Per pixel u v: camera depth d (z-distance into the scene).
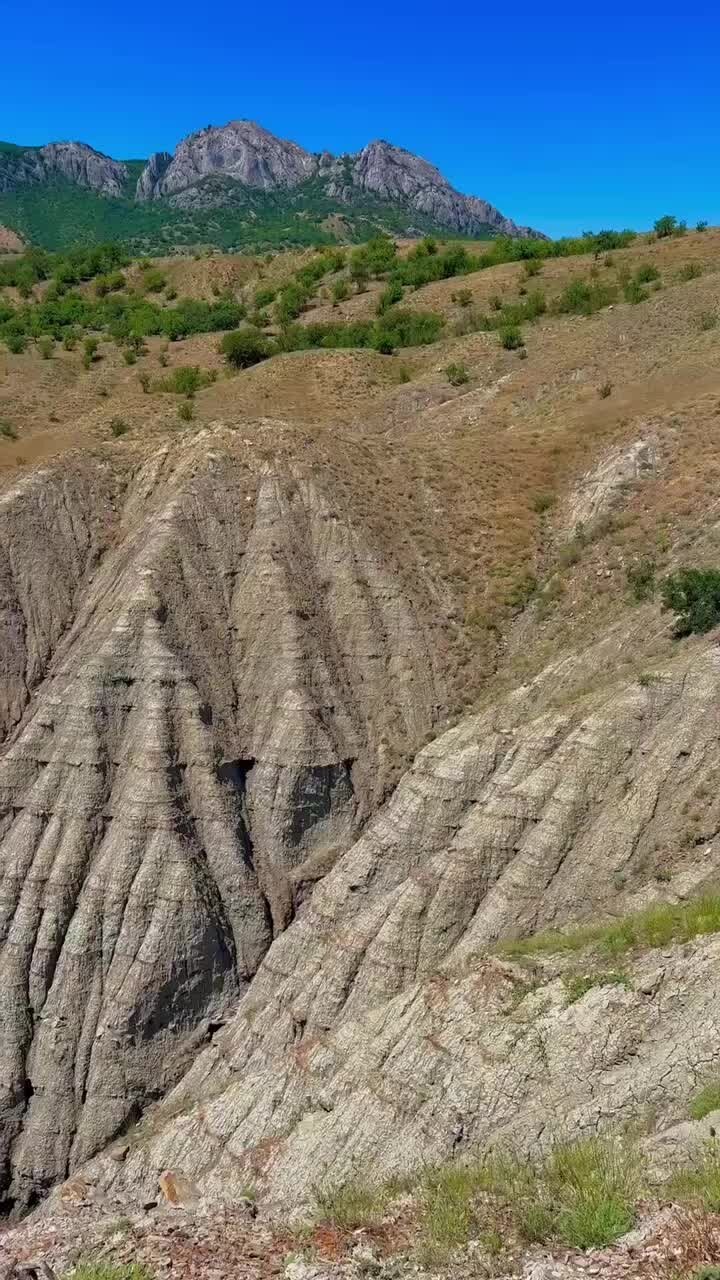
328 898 27.06
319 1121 19.20
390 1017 20.30
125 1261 11.82
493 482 40.03
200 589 34.34
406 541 37.25
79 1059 27.58
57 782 30.72
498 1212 11.66
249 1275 11.15
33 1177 26.83
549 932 21.02
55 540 37.41
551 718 26.27
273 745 31.45
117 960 28.06
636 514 35.41
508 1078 16.59
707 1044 14.66
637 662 27.19
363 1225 12.15
